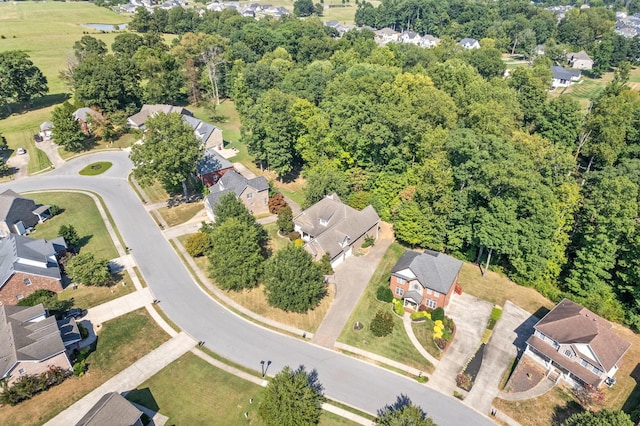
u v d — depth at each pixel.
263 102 89.00
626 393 44.47
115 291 56.97
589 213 59.09
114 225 71.56
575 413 41.12
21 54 110.75
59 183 85.00
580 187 67.75
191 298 56.31
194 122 99.94
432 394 44.03
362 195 73.75
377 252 66.31
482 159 63.81
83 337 48.88
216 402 42.44
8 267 53.19
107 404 36.94
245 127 87.25
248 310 54.56
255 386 44.22
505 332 52.16
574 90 140.12
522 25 188.50
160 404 42.03
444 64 106.94
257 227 66.38
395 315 53.94
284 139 83.25
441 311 53.00
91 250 64.94
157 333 50.59
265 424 40.00
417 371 46.53
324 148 81.00
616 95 104.88
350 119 76.94
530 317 54.69
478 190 60.62
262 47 149.75
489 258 61.56
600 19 191.88
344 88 93.31
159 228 70.88
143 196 80.81
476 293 58.84
